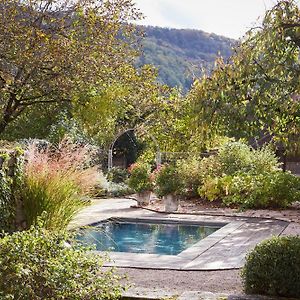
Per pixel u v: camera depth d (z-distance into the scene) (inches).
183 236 406.9
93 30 689.0
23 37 628.4
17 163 293.6
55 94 720.3
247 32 170.9
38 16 675.4
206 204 570.3
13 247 149.7
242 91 161.3
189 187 614.5
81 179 319.0
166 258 287.0
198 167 621.6
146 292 197.9
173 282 231.9
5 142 416.5
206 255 294.8
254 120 159.5
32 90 690.2
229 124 160.6
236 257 288.0
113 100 853.8
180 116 861.8
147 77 780.6
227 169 619.2
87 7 705.6
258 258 193.3
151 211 512.1
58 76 662.5
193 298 184.4
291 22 166.7
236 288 219.9
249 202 526.9
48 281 145.6
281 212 496.4
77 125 819.4
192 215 485.1
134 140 960.3
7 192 284.2
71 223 312.3
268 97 159.2
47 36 646.5
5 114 697.0
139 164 564.1
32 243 153.3
